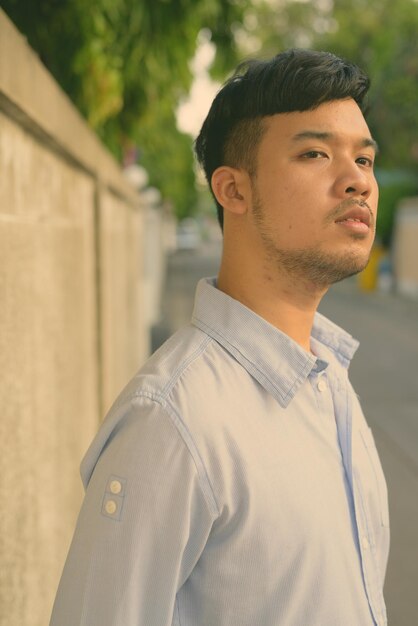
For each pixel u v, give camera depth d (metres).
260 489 0.89
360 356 9.45
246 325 0.98
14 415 1.56
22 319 1.67
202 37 3.59
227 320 0.99
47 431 2.02
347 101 0.98
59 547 2.23
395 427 6.11
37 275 1.89
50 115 1.84
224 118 1.04
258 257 1.02
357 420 1.12
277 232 0.98
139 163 13.07
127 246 6.58
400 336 11.34
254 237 1.01
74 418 2.69
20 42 1.45
